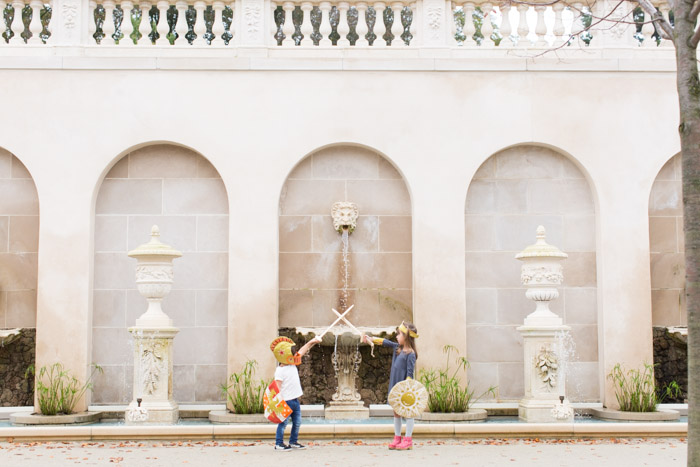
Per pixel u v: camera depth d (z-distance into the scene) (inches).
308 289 518.6
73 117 503.8
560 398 467.8
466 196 520.7
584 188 526.0
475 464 354.0
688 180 286.5
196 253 516.1
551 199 525.3
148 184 517.7
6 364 512.1
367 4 525.3
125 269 513.3
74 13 510.9
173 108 506.9
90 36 514.6
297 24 564.7
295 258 519.5
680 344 525.3
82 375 488.4
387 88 512.7
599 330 514.0
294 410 401.7
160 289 468.1
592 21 530.3
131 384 506.6
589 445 414.0
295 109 509.7
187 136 505.7
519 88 514.9
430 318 498.9
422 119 511.5
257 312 495.8
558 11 524.7
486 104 513.7
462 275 502.3
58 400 478.6
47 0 516.4
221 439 429.7
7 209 515.8
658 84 518.9
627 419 470.6
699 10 292.8
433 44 516.1
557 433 434.3
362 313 518.6
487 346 516.7
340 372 492.4
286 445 399.2
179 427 429.1
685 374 525.3
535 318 474.0
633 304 505.4
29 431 425.4
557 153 527.2
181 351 509.4
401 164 509.0
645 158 514.9
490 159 526.9
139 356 462.9
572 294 520.4
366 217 523.2
